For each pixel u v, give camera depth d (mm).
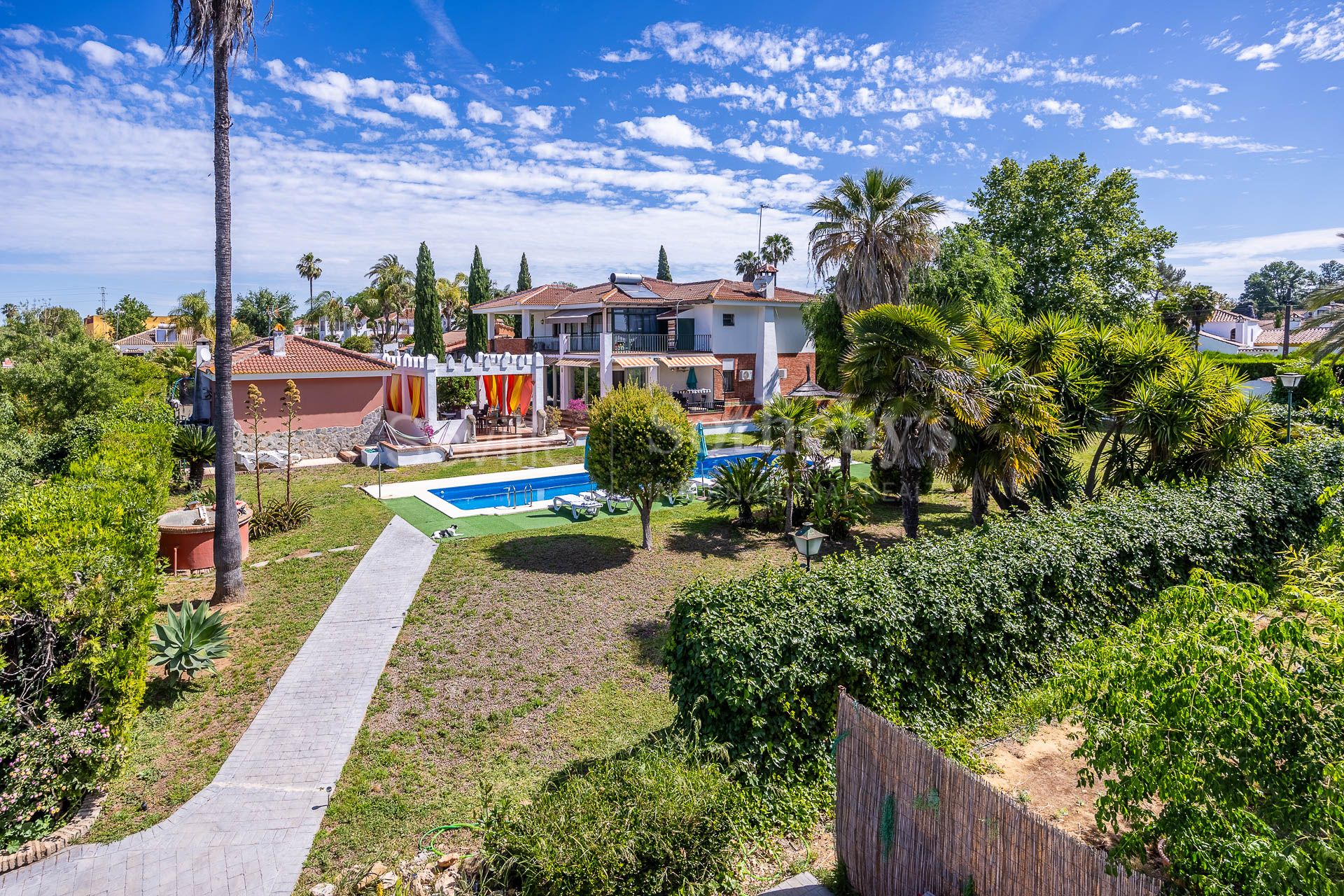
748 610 7621
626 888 5426
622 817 5734
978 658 8648
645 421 15859
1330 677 4582
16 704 7031
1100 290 36562
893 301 24109
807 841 6746
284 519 17984
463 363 29969
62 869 6695
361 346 63344
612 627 12297
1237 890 4219
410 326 85000
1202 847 4406
